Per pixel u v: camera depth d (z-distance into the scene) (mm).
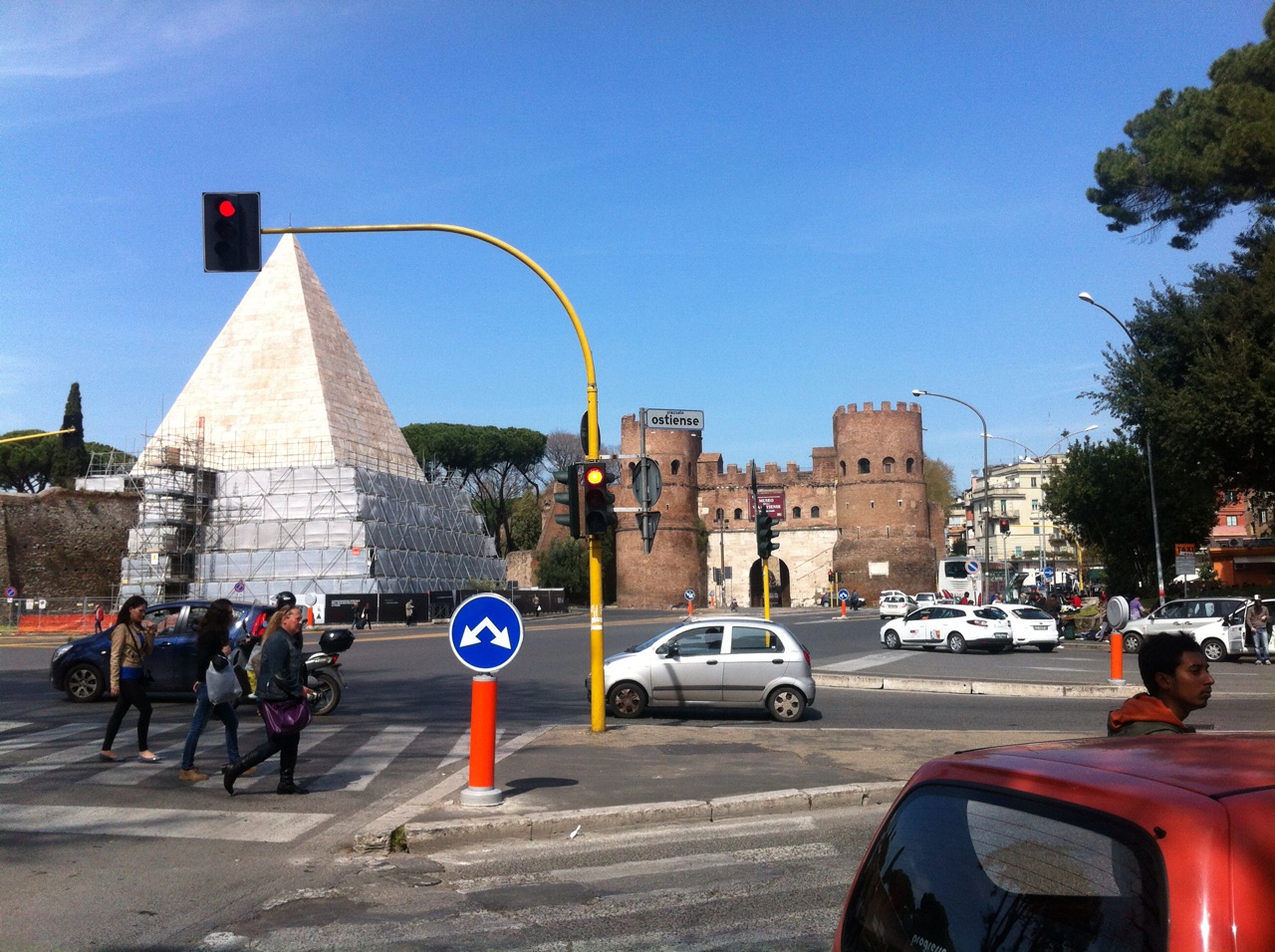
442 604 60812
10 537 58344
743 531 90750
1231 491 34375
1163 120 30844
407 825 8055
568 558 87000
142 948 5602
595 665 13234
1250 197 28172
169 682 17375
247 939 5766
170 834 8234
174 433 67250
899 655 30344
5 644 39406
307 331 68750
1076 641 38094
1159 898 2117
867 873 2879
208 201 12625
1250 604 26719
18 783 10305
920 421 88750
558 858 7562
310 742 13109
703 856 7555
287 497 63500
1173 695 4852
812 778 10023
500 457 95125
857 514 87562
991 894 2461
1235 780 2398
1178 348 32812
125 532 64312
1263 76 28375
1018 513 100938
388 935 5840
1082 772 2553
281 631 9750
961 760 2904
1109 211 32219
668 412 15883
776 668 15539
